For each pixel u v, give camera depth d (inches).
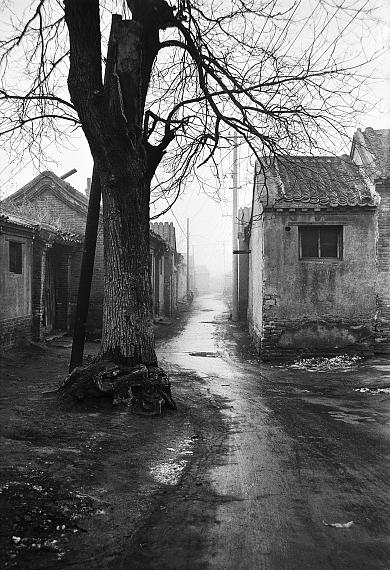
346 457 240.1
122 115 306.3
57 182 867.4
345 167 666.2
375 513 172.7
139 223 339.0
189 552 144.3
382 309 613.0
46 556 140.0
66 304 788.0
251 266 890.7
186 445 259.4
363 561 139.3
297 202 606.9
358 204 601.9
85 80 312.2
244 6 342.3
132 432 274.4
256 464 229.5
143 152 335.3
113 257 336.8
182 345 754.8
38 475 197.0
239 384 463.2
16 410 309.6
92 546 146.8
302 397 403.5
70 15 308.0
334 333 618.2
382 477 211.0
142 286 340.8
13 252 601.3
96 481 198.4
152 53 351.6
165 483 202.5
